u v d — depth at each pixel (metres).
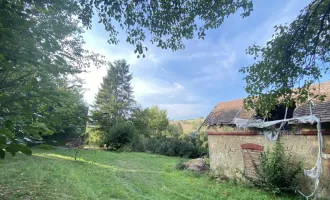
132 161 15.32
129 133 23.45
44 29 1.47
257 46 5.34
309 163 7.11
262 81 5.24
